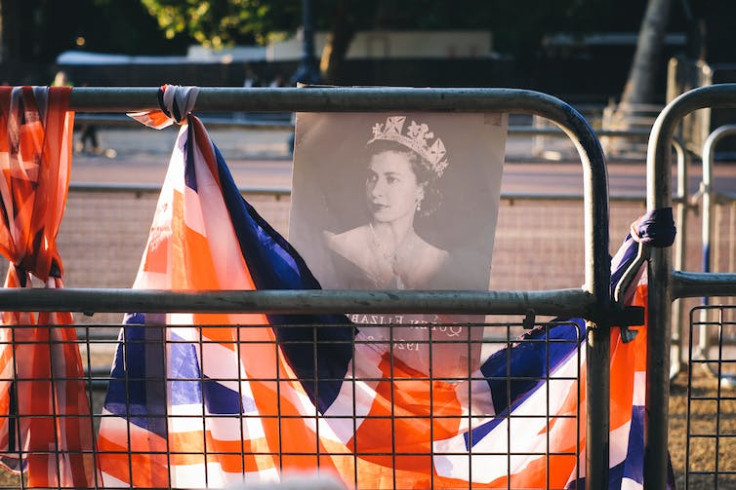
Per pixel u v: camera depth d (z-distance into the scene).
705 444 4.18
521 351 2.64
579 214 10.80
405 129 2.37
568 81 37.81
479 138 2.36
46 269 2.48
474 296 2.34
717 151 18.92
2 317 2.62
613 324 2.33
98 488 2.59
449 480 2.68
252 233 2.49
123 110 2.35
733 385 4.96
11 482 3.56
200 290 2.38
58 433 2.66
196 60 31.75
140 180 15.14
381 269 2.45
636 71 24.53
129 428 2.56
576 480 2.48
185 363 2.63
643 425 2.59
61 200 2.44
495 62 33.03
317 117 2.38
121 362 2.63
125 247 8.70
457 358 2.55
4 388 2.64
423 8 30.97
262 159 18.98
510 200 5.39
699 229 9.71
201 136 2.46
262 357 2.62
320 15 28.72
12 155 2.39
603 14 32.47
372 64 32.88
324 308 2.35
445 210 2.40
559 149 21.34
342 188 2.41
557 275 7.96
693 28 26.78
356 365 2.57
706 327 5.37
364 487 2.69
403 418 2.59
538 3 29.66
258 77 25.84
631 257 2.52
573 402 2.64
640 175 15.94
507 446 2.51
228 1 28.30
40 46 38.50
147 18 38.16
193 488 2.68
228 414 2.64
